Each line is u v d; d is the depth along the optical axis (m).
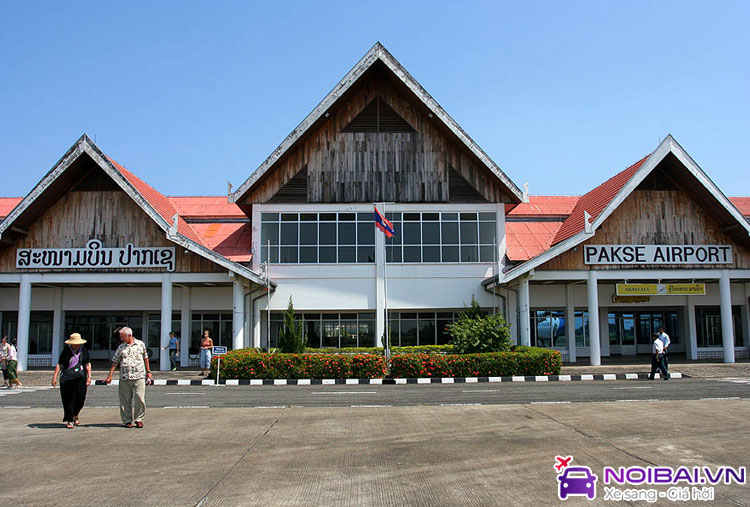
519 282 25.98
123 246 25.53
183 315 28.72
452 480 7.91
